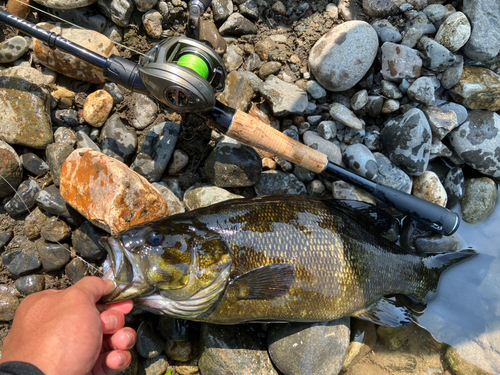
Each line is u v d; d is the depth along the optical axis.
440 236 0.39
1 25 0.38
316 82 0.40
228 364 0.35
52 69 0.37
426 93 0.39
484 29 0.39
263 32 0.41
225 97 0.39
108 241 0.29
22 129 0.36
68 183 0.34
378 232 0.36
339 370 0.36
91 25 0.38
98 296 0.27
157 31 0.38
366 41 0.38
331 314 0.34
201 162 0.40
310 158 0.35
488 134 0.40
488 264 0.40
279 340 0.36
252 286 0.31
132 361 0.36
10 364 0.22
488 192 0.41
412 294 0.38
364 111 0.41
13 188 0.36
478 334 0.41
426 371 0.40
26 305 0.26
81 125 0.38
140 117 0.39
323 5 0.41
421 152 0.39
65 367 0.24
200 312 0.31
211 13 0.40
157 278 0.29
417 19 0.40
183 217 0.32
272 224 0.33
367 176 0.39
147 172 0.38
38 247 0.37
